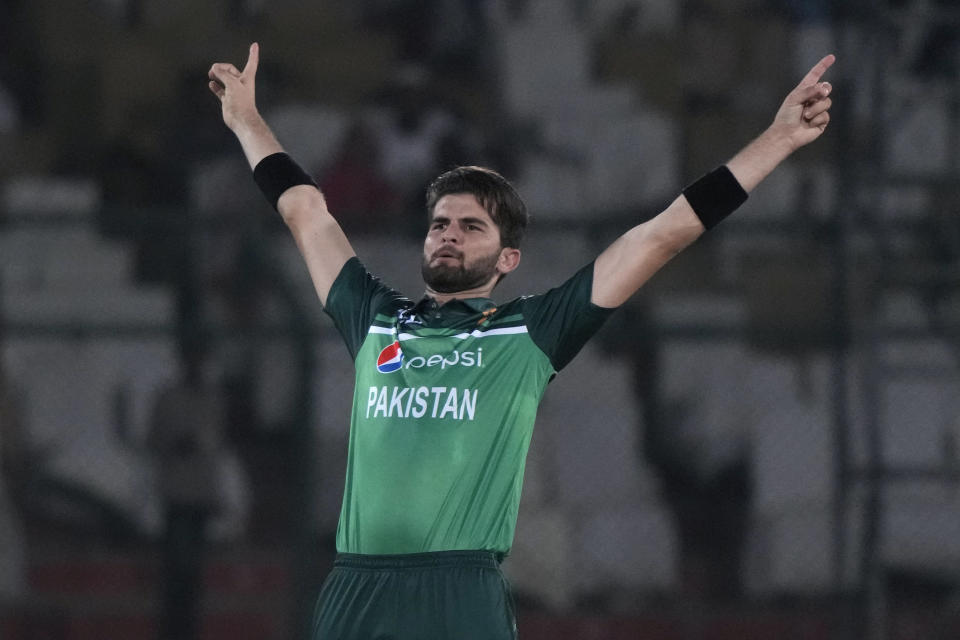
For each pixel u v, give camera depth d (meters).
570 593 30.95
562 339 12.87
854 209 30.27
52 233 33.88
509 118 37.31
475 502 12.20
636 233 13.02
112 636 29.81
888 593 30.80
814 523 31.11
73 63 37.47
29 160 36.25
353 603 12.12
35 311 32.91
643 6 38.62
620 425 32.78
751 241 34.69
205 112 36.69
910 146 34.84
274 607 30.00
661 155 37.16
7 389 32.16
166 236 31.33
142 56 37.72
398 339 13.02
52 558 30.50
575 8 38.78
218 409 31.39
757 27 38.28
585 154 37.09
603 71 38.09
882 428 30.86
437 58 37.94
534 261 32.44
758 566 31.06
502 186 13.77
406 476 12.20
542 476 32.22
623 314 33.12
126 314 32.91
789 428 32.50
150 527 30.80
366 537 12.27
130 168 36.00
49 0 38.00
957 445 32.12
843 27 34.78
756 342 33.19
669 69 38.22
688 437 32.75
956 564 31.14
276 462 31.12
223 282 31.28
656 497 32.16
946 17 33.72
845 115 34.06
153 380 32.56
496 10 38.53
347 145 36.47
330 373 31.48
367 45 37.97
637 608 30.72
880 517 28.72
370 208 35.75
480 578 11.98
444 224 13.47
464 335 12.89
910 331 29.72
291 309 28.55
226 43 37.91
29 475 31.39
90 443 31.83
